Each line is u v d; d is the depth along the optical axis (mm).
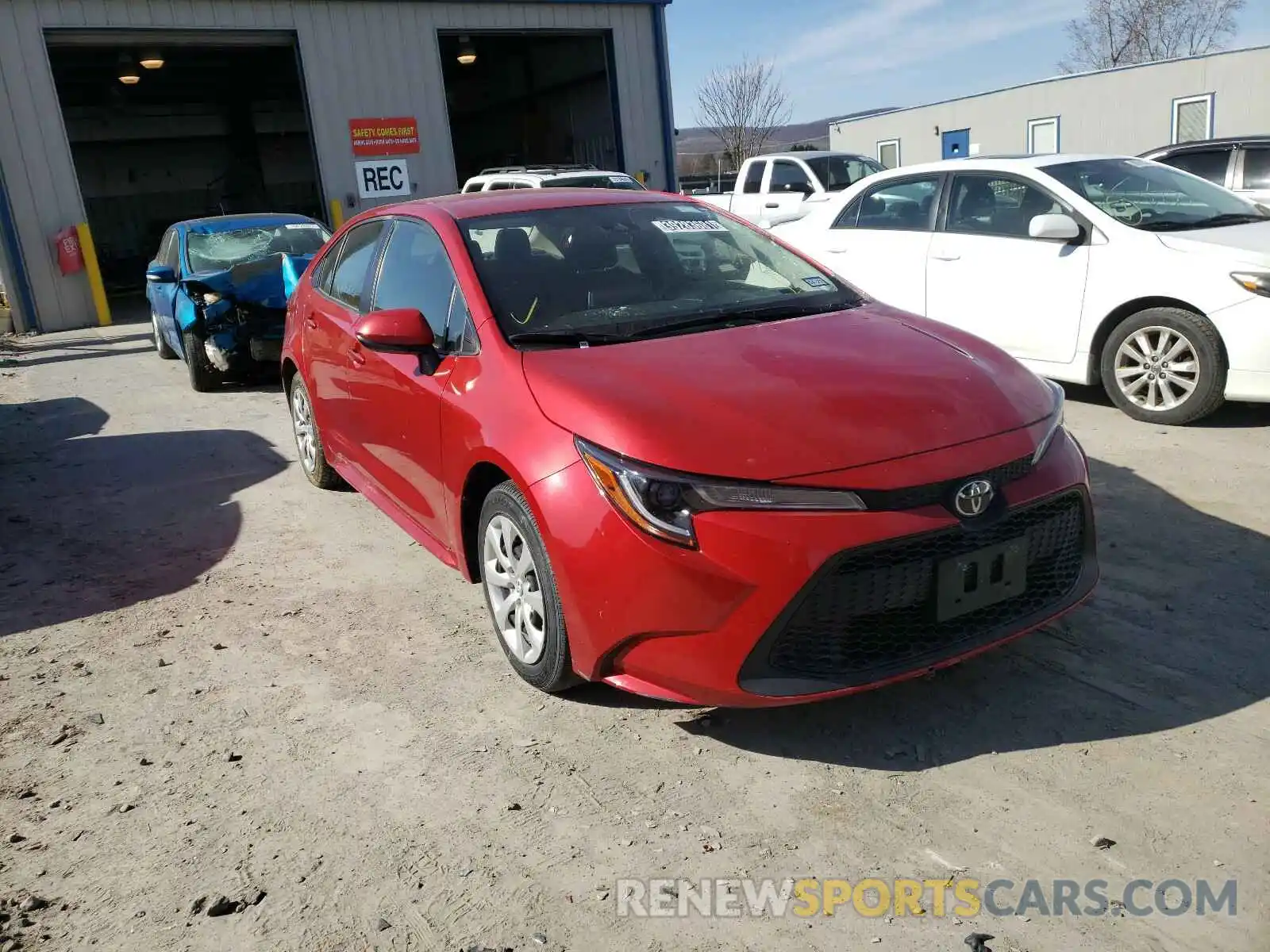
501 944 2238
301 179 30672
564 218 4039
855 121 35938
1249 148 9711
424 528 4008
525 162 26906
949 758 2809
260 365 8938
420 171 18859
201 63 23062
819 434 2711
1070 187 6230
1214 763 2701
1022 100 29500
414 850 2572
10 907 2436
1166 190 6352
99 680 3617
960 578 2705
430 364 3641
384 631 3877
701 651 2646
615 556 2697
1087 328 6020
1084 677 3172
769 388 2912
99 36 15938
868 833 2533
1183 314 5590
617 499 2699
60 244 15719
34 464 6844
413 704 3303
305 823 2709
